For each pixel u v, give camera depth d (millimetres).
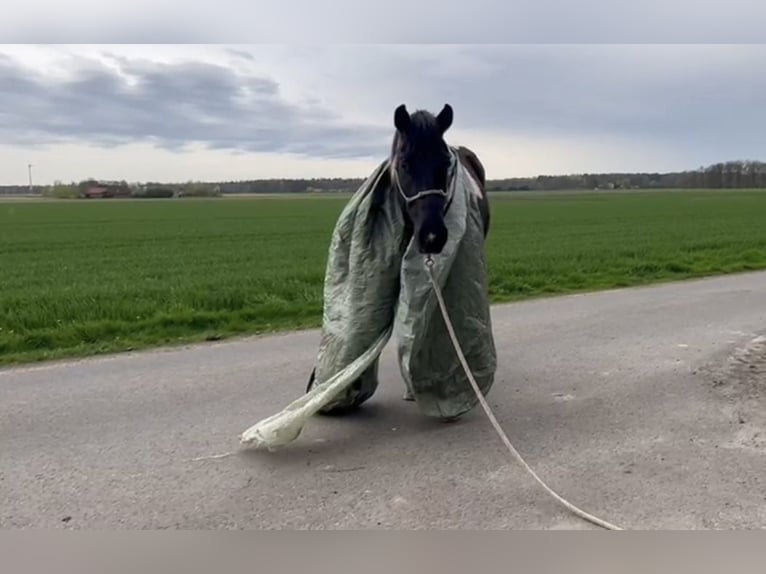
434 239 4648
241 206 81188
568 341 8320
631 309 10672
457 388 5461
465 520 3852
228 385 6516
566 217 47969
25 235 36344
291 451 4883
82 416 5621
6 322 9070
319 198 115375
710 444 4902
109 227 43531
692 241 24625
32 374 6984
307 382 6602
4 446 4961
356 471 4516
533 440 5047
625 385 6402
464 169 5699
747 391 6145
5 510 3977
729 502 4008
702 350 7703
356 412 5773
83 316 9555
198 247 27344
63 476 4434
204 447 4945
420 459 4719
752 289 12977
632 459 4652
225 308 10664
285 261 19922
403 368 5125
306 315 10273
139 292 11875
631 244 23891
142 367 7246
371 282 5293
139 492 4207
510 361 7371
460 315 5316
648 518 3840
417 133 4754
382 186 5320
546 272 15016
